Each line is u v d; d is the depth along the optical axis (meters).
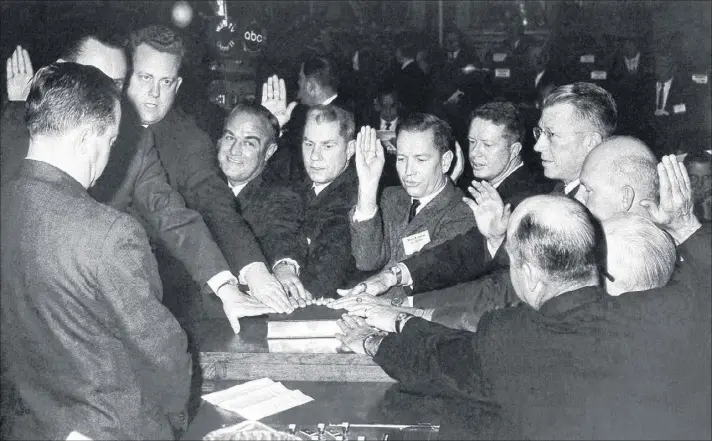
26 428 1.77
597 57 7.32
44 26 5.14
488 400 1.77
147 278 1.79
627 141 2.24
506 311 1.77
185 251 2.46
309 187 3.30
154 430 1.81
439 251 2.83
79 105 1.78
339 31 9.57
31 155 1.82
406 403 2.00
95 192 2.36
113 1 5.09
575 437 1.66
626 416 1.65
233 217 2.73
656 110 6.87
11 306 1.77
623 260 1.78
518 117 3.14
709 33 6.83
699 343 1.69
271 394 2.11
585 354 1.67
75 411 1.74
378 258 3.00
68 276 1.73
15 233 1.75
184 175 2.80
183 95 4.00
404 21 10.35
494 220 2.67
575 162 2.71
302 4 10.00
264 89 3.67
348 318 2.29
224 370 2.21
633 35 7.27
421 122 2.95
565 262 1.70
